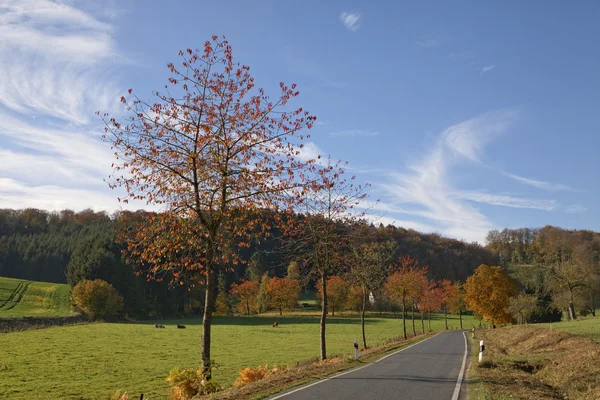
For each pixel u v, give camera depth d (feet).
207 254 50.31
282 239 72.74
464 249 387.96
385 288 154.20
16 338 163.84
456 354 82.69
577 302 222.07
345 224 75.72
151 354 132.98
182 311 337.93
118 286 307.99
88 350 137.90
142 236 46.78
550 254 393.09
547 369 58.03
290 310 353.92
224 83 49.21
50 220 529.04
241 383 60.23
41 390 84.07
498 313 193.47
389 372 54.85
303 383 45.47
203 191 48.65
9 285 338.13
